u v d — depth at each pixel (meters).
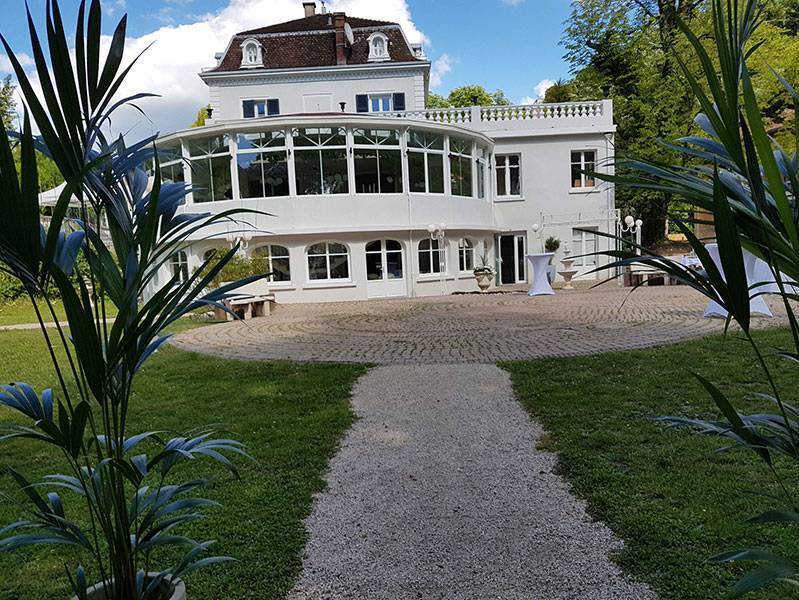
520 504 3.35
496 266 22.95
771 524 2.91
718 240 1.32
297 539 3.02
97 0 1.56
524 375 6.52
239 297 2.00
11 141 1.60
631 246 1.64
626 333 9.19
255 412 5.48
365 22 29.78
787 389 5.41
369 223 17.86
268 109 27.45
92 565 2.85
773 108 18.08
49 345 1.60
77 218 2.04
